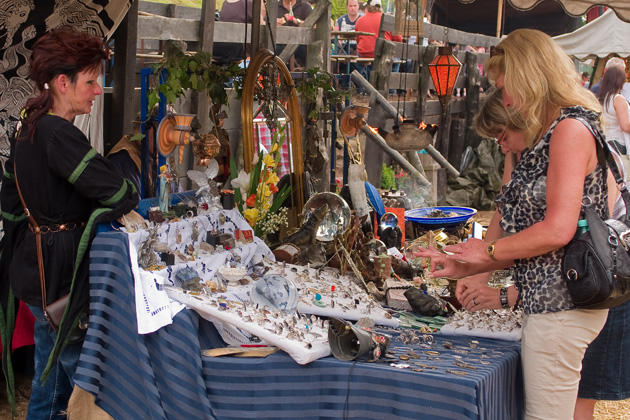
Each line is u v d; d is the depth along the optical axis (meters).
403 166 7.01
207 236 3.32
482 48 10.41
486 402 2.30
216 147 3.56
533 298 2.37
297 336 2.58
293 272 3.51
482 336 3.06
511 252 2.32
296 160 4.61
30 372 3.93
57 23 3.65
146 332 2.58
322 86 4.78
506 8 11.32
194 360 2.60
